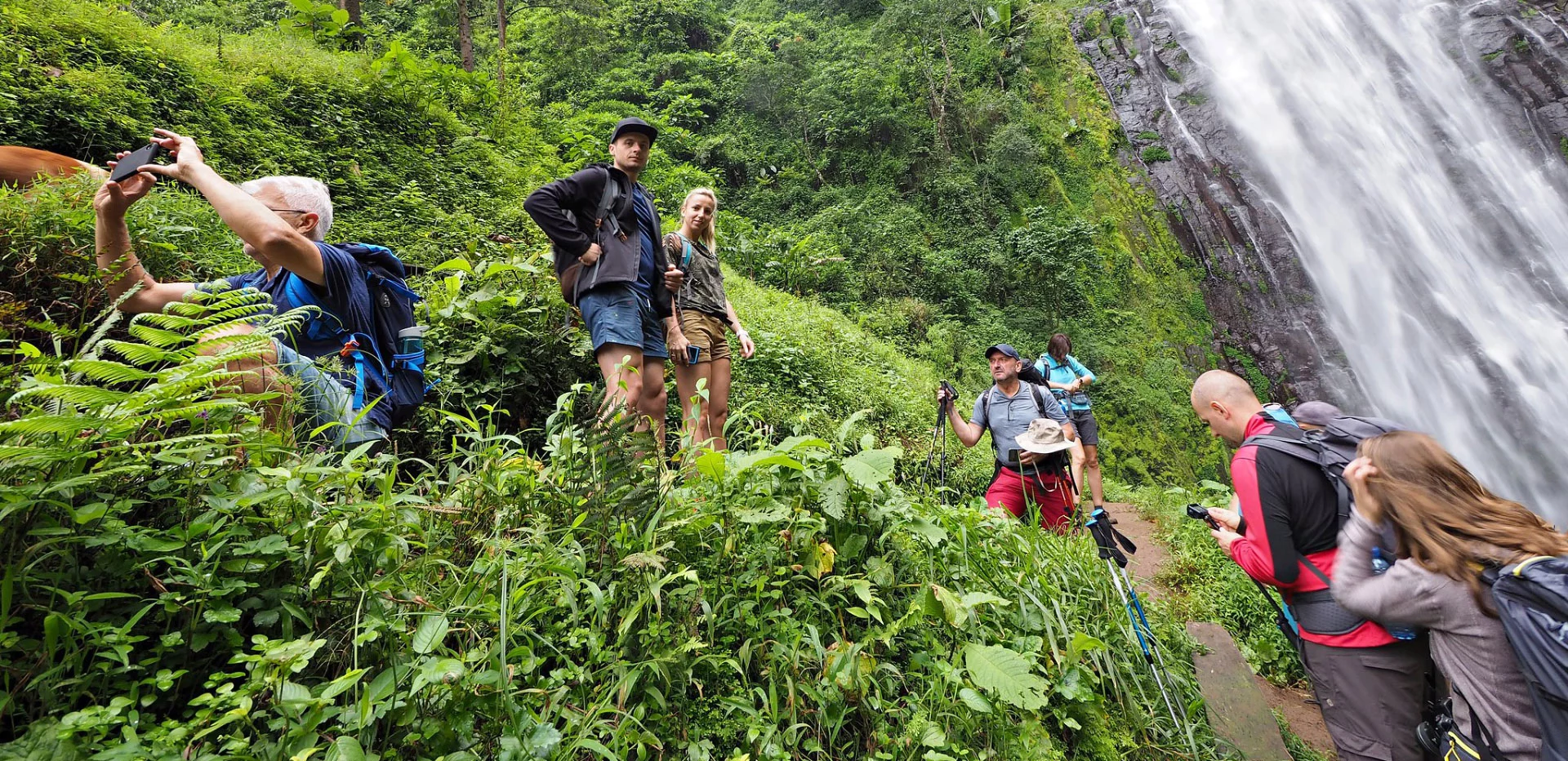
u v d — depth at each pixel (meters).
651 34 27.64
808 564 1.95
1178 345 21.84
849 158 25.06
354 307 2.10
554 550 1.62
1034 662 2.15
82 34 5.88
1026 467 4.35
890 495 2.24
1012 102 26.52
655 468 1.95
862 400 6.71
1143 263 23.67
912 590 2.15
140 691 1.13
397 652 1.29
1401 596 1.86
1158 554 5.51
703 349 3.46
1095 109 27.45
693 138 23.47
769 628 1.85
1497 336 20.25
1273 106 25.80
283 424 1.60
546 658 1.45
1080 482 4.29
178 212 3.40
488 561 1.55
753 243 15.34
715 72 26.94
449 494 1.80
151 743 1.03
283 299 2.04
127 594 1.07
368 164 7.36
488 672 1.25
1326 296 22.06
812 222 20.83
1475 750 1.79
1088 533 3.93
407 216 6.24
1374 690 2.12
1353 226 22.88
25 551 1.05
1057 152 26.23
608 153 13.48
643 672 1.57
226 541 1.21
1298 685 3.93
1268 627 4.26
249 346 1.37
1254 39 27.67
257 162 6.17
